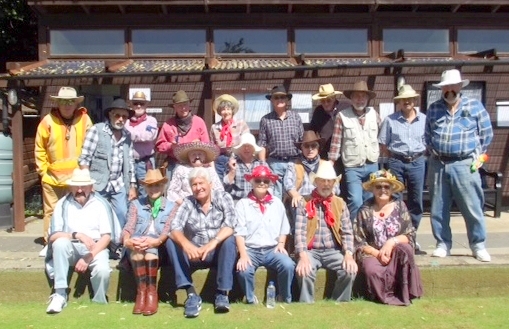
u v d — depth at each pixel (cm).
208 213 567
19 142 810
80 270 565
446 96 595
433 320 531
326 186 583
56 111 679
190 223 566
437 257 623
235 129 715
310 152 649
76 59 931
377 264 575
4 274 590
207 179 558
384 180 578
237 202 598
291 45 945
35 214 948
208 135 748
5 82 802
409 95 644
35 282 590
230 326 516
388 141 662
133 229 574
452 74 588
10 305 580
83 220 580
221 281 551
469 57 912
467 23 958
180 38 942
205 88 838
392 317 538
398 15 949
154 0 901
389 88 951
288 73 846
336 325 518
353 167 656
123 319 532
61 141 666
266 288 590
